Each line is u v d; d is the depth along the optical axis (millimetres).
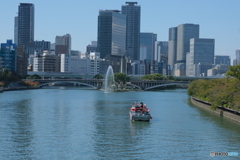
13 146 125312
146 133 147750
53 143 129875
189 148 125938
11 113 196375
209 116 194750
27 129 152125
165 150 123250
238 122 173500
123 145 128500
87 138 138000
